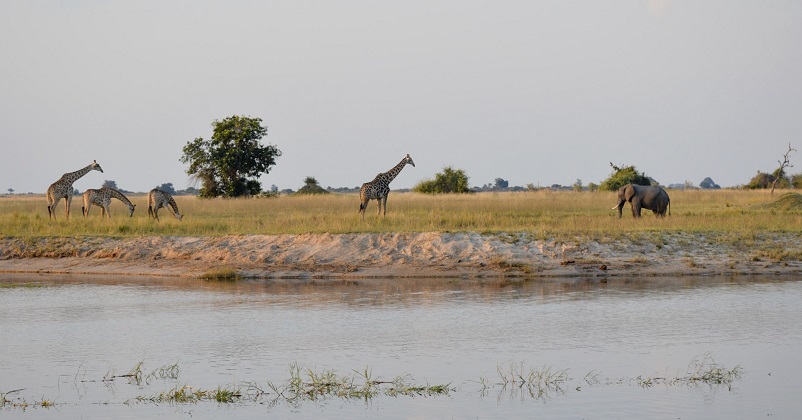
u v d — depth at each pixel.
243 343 29.91
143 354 28.50
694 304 36.69
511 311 35.31
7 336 31.41
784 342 29.27
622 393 23.45
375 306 36.94
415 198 99.25
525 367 26.28
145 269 50.56
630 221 60.97
